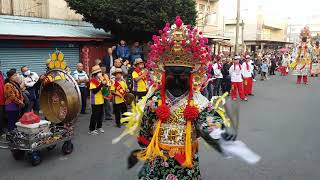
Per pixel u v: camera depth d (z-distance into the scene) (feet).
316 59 83.05
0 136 26.55
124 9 49.39
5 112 27.89
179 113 11.50
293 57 70.03
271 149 23.26
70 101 22.94
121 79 30.07
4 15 45.32
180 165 11.62
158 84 11.78
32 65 43.19
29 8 49.49
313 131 28.12
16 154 21.30
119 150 23.21
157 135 11.48
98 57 52.65
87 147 24.03
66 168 19.93
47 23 50.26
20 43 41.19
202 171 19.22
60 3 53.31
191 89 11.56
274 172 19.16
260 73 83.20
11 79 26.55
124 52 50.21
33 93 31.91
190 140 11.44
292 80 76.13
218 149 11.00
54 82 23.41
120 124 29.96
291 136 26.58
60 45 46.68
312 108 39.24
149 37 55.16
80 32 51.06
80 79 35.14
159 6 49.47
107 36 53.57
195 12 53.06
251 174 18.84
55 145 23.22
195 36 11.63
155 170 11.84
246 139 25.70
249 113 36.09
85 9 50.34
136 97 34.94
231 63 49.24
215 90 46.32
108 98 28.19
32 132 19.77
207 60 11.75
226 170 19.42
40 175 18.88
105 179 18.20
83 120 32.99
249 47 146.61
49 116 23.90
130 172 19.08
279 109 38.65
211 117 11.32
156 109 11.48
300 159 21.31
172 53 11.57
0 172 19.39
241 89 44.86
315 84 67.72
